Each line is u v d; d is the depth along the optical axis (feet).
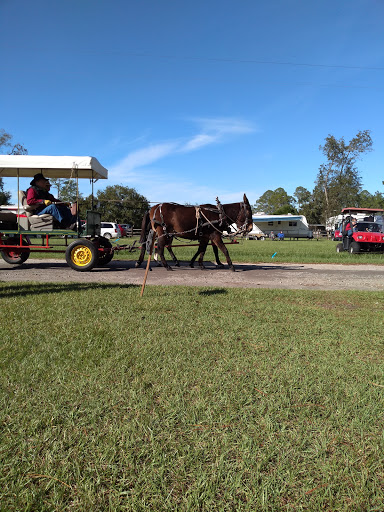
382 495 5.88
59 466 6.41
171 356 11.33
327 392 9.10
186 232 36.06
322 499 5.74
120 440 7.09
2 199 131.54
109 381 9.51
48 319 15.31
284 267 43.34
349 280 32.63
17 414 7.84
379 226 65.00
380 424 7.80
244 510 5.57
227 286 27.35
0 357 10.91
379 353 12.15
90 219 36.55
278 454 6.79
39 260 45.96
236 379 9.77
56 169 35.42
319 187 226.17
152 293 21.84
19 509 5.54
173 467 6.43
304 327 15.16
